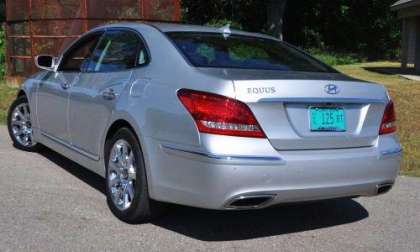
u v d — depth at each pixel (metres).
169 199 4.61
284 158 4.41
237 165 4.26
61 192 5.90
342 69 23.62
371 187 4.84
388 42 34.88
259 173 4.31
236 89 4.36
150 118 4.74
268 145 4.40
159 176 4.66
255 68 5.01
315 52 32.22
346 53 33.22
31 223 4.98
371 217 5.57
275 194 4.41
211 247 4.63
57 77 6.56
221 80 4.41
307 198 4.57
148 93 4.87
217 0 32.50
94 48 6.10
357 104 4.82
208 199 4.32
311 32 34.41
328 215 5.59
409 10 23.14
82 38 6.41
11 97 12.53
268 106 4.41
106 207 5.47
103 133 5.43
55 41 13.87
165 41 5.14
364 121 4.84
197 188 4.38
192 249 4.57
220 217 5.37
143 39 5.37
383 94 4.99
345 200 6.10
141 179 4.84
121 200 5.15
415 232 5.18
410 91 14.62
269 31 30.47
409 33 24.11
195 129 4.37
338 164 4.61
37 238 4.65
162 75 4.87
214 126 4.31
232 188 4.27
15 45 14.41
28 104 7.32
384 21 34.38
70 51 6.54
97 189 6.05
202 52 5.05
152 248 4.55
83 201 5.62
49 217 5.14
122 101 5.12
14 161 7.11
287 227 5.20
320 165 4.53
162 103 4.67
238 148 4.29
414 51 24.91
